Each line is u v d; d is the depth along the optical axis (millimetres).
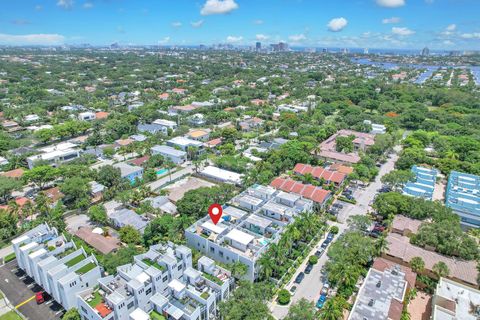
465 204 112875
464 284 76188
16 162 145375
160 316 64062
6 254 91188
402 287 70938
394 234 95688
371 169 143750
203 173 142125
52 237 86500
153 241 90312
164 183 136000
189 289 69125
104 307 62906
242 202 103875
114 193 122875
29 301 74812
